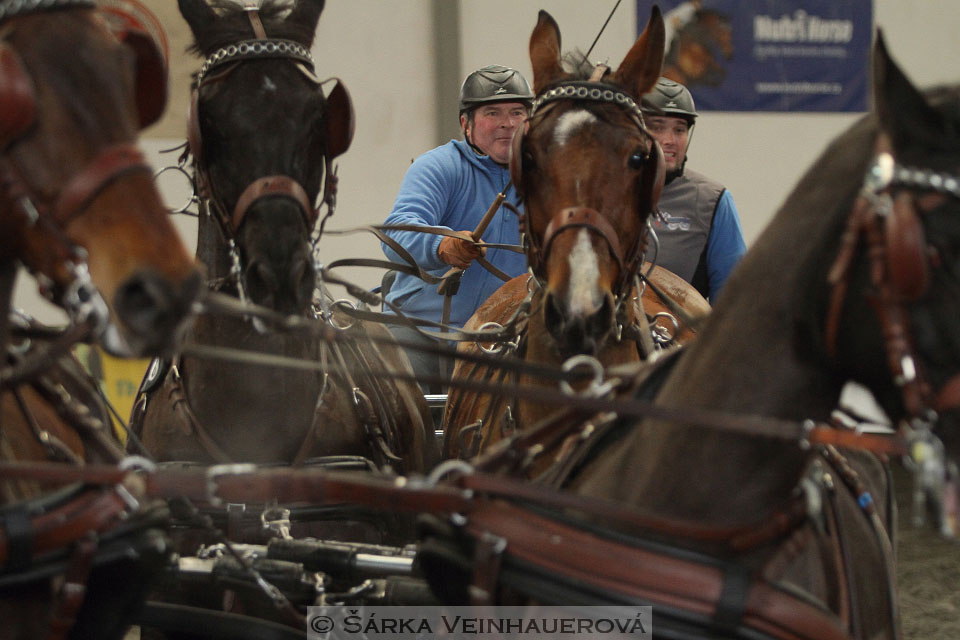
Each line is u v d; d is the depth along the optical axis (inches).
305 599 128.9
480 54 414.6
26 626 93.4
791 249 87.8
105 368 319.0
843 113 462.3
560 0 421.7
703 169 447.8
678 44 436.1
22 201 83.5
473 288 229.0
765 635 86.7
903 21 469.1
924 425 79.3
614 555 89.4
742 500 90.7
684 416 87.7
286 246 135.4
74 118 83.4
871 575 107.0
